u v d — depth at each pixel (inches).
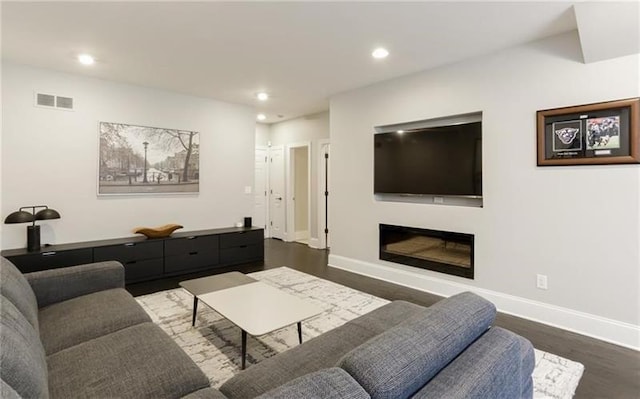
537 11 99.1
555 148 115.4
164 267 171.0
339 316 124.4
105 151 166.4
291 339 105.6
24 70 145.2
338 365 41.3
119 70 151.6
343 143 189.9
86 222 162.7
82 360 60.7
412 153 159.2
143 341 67.3
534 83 119.7
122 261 158.6
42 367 52.0
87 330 73.2
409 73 155.8
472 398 39.7
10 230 145.3
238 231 198.7
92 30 112.2
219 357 94.4
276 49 128.0
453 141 144.6
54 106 152.6
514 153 125.3
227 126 210.2
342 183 191.2
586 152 108.9
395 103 163.9
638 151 99.8
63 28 110.7
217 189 207.0
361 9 98.6
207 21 106.0
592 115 107.4
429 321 47.8
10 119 143.2
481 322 52.5
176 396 53.8
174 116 188.5
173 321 117.7
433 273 152.2
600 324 107.8
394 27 109.9
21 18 103.7
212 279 122.4
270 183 300.4
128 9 98.6
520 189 124.3
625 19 91.6
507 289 128.8
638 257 101.4
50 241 154.0
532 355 59.3
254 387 54.7
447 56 134.6
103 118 165.6
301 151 289.6
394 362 39.0
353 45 124.1
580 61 109.5
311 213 258.4
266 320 87.0
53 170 153.5
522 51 122.3
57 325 75.0
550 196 117.3
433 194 152.3
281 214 290.0
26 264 136.4
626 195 102.8
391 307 87.7
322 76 160.1
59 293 90.4
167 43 122.4
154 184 182.4
